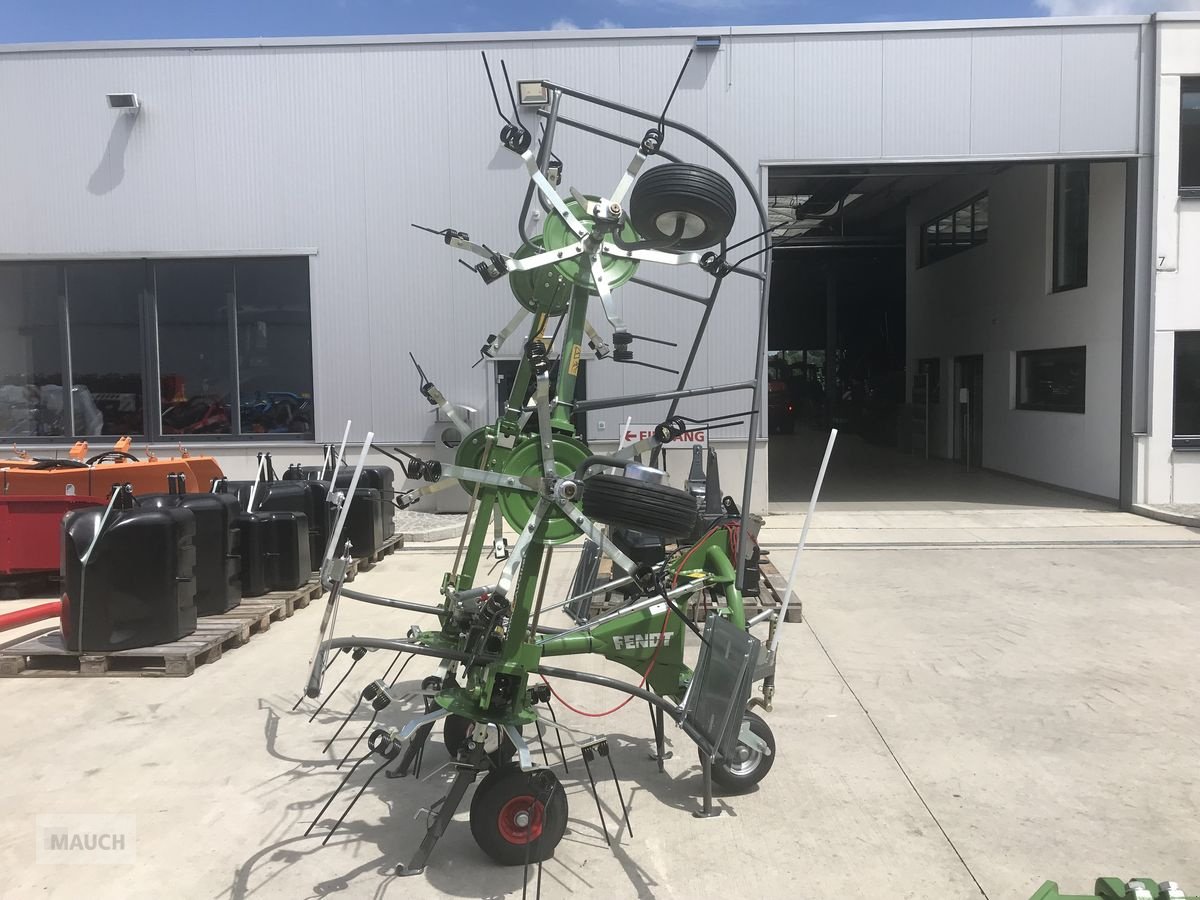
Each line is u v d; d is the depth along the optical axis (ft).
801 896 9.29
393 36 34.94
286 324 36.65
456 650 10.42
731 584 12.00
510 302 35.65
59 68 35.50
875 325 100.17
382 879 9.61
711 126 34.35
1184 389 35.27
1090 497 38.42
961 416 53.98
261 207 35.76
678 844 10.37
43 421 37.55
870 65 34.06
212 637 17.26
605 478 9.68
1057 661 16.96
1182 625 19.31
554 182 12.72
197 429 37.17
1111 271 36.45
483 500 11.92
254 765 12.45
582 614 18.30
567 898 9.26
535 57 34.65
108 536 16.20
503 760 10.24
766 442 34.94
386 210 35.58
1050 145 34.19
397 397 36.11
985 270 49.44
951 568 25.30
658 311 34.91
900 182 53.06
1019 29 33.86
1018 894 9.29
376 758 12.72
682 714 10.96
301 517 21.66
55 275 36.94
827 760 12.65
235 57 35.35
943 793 11.62
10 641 17.67
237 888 9.41
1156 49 33.81
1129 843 10.31
